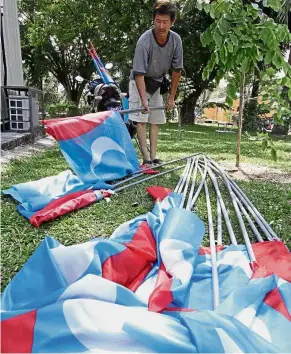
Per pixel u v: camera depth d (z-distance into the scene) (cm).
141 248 163
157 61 350
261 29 323
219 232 200
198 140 700
